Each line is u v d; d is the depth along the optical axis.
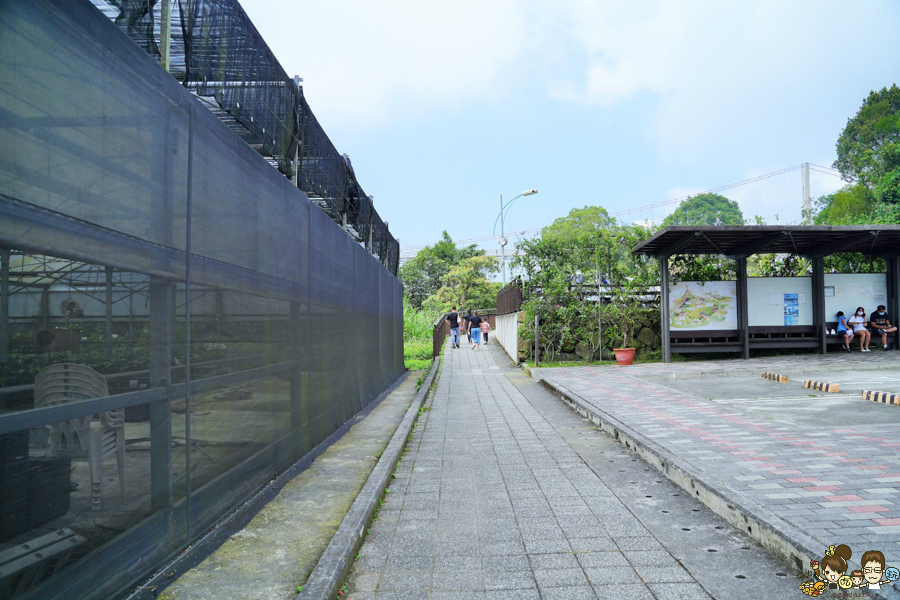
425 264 49.41
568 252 16.22
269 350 4.46
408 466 5.44
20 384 1.95
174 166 2.96
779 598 2.69
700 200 84.62
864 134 53.94
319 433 5.99
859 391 8.92
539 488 4.63
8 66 1.87
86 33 2.26
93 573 2.30
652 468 5.18
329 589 2.63
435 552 3.34
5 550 1.88
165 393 2.89
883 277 15.60
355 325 8.20
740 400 8.42
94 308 2.33
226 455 3.65
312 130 6.32
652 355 16.00
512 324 17.94
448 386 12.19
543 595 2.77
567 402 9.24
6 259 1.88
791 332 15.33
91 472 2.32
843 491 3.90
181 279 3.04
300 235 5.37
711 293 15.25
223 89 3.93
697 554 3.23
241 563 2.97
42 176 2.02
